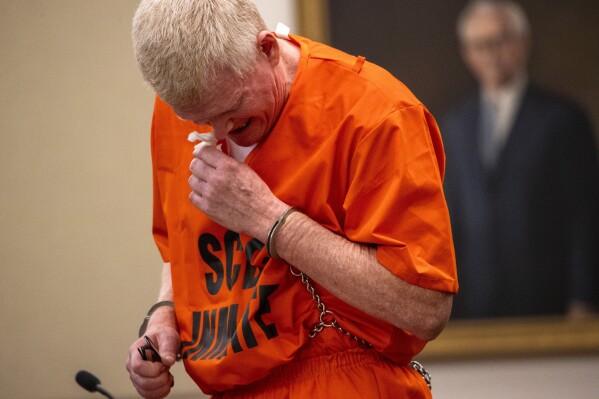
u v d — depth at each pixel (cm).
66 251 814
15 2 812
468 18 835
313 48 410
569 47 831
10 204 812
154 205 471
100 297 812
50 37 815
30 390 808
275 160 397
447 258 380
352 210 388
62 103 816
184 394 798
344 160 391
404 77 836
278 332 400
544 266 824
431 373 834
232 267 418
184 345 433
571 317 823
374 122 385
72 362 810
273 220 384
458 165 834
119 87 818
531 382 830
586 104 828
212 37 351
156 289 814
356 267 379
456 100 834
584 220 823
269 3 834
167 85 352
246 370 402
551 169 826
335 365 402
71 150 815
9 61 812
